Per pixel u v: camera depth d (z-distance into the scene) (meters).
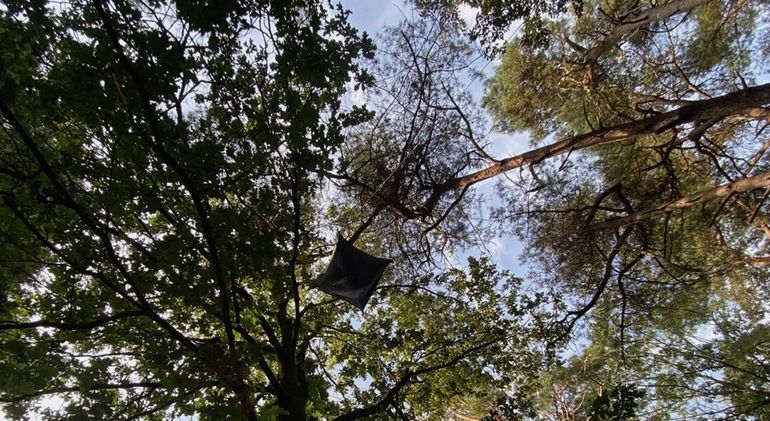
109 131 4.66
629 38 10.84
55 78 4.30
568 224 11.34
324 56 5.34
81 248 5.44
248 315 7.10
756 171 10.52
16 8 4.11
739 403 10.53
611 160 12.01
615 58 11.38
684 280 10.73
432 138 10.16
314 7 5.49
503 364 9.20
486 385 9.62
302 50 5.25
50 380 5.65
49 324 5.15
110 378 6.37
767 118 8.34
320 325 8.16
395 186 10.48
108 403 6.04
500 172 10.55
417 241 11.30
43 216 5.37
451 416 13.97
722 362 10.99
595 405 5.78
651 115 10.30
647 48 11.18
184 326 7.27
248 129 5.84
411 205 11.18
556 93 12.04
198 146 5.09
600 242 11.91
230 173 5.62
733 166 10.62
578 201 11.87
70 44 4.30
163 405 5.96
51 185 5.23
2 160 5.03
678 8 8.00
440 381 9.38
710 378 11.10
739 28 10.30
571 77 10.70
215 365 5.08
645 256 11.23
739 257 10.55
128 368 6.55
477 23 8.77
